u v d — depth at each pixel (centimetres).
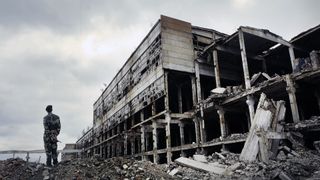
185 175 1301
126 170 1227
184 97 3291
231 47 2333
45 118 1408
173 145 3491
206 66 2561
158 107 3278
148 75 2733
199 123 2253
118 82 3906
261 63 2689
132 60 3291
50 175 1198
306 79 1491
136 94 3059
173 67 2422
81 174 1166
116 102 3944
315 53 1515
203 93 2898
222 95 1934
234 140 1684
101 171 1216
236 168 1176
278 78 1548
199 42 2748
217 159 1515
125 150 3212
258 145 1258
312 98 2028
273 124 1335
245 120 2697
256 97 1786
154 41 2625
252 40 2212
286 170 997
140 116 3155
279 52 2472
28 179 1161
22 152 1452
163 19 2523
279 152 1253
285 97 1972
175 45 2511
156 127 2494
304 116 2317
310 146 1501
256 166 1130
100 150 4803
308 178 917
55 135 1398
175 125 2877
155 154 2403
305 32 2083
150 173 1216
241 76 2752
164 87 2355
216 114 2381
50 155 1369
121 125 3791
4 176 1162
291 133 1352
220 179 1116
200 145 2008
